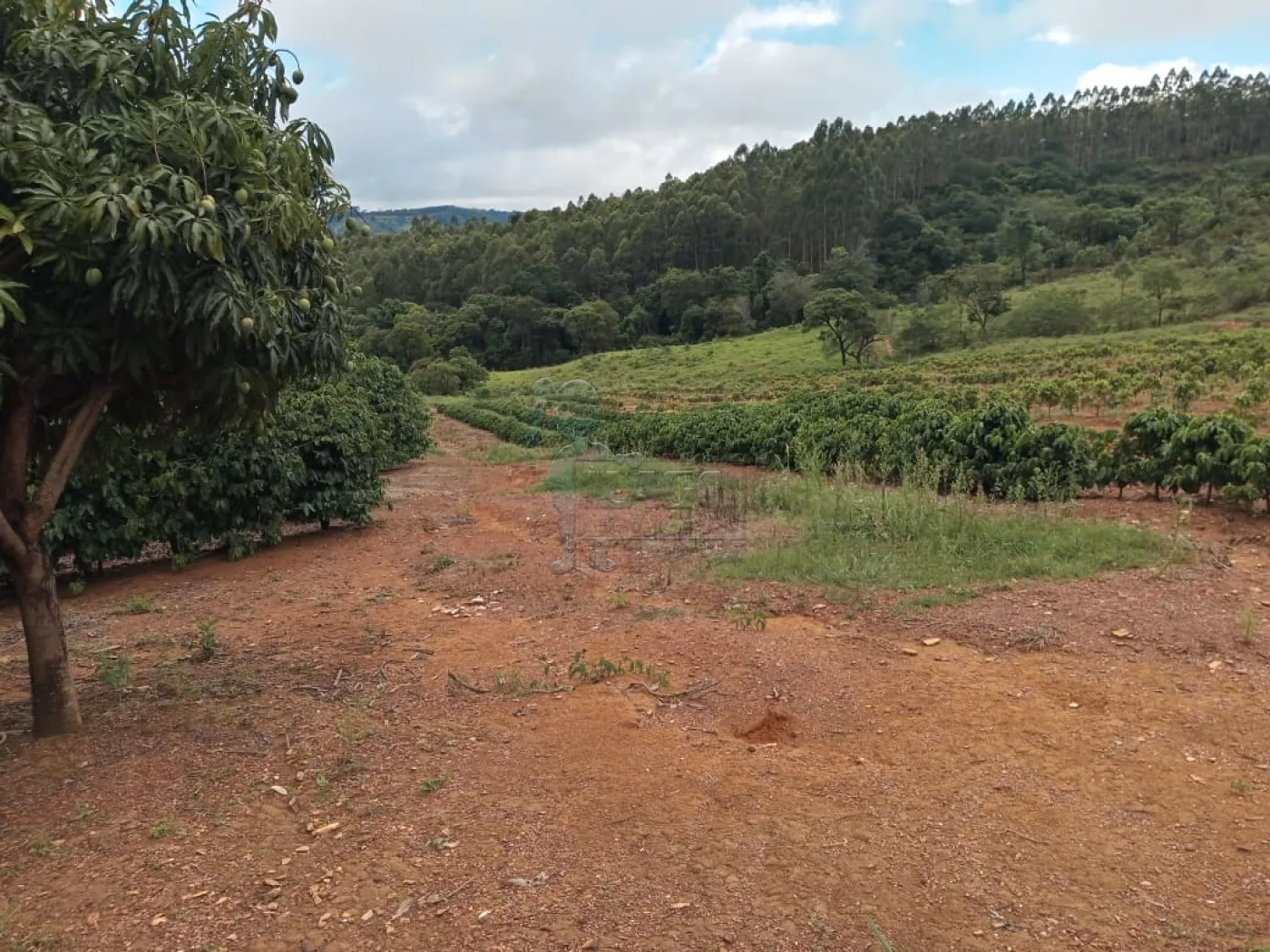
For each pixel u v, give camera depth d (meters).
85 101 3.43
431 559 8.02
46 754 3.73
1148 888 2.60
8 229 2.87
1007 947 2.34
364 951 2.39
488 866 2.80
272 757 3.70
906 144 110.50
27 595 3.87
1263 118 110.94
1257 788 3.16
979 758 3.47
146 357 3.50
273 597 6.90
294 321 4.09
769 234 94.12
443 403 43.22
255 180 3.55
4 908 2.64
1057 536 6.75
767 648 4.86
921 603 5.46
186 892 2.70
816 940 2.39
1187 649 4.50
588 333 76.31
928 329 52.25
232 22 3.82
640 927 2.47
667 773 3.43
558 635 5.41
